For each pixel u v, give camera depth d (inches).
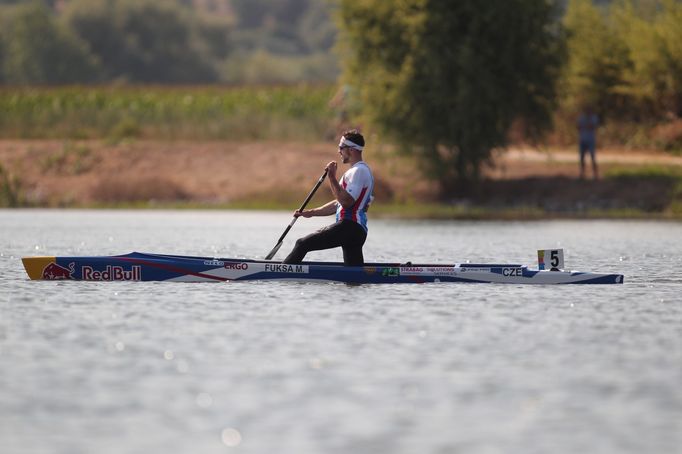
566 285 2020.2
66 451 951.0
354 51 4916.3
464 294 1888.5
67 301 1785.2
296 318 1616.6
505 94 4835.1
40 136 6038.4
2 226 3752.5
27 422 1036.5
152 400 1115.3
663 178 4817.9
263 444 972.6
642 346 1408.7
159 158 5497.1
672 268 2353.6
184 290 1926.7
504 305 1766.7
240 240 3159.5
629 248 2898.6
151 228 3688.5
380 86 4857.3
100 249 2792.8
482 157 4904.0
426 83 4763.8
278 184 5177.2
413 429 1021.2
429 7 4734.3
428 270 2032.5
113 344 1401.3
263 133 6008.9
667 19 5816.9
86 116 6481.3
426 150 4923.7
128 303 1764.3
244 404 1101.1
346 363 1291.8
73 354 1336.1
